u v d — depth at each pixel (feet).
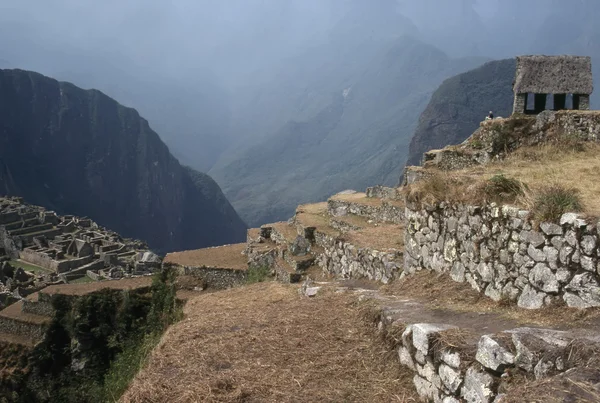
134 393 21.97
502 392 16.10
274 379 22.34
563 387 13.48
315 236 65.26
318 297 34.68
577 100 58.29
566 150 46.55
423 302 27.17
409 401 19.77
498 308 23.43
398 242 44.42
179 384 22.47
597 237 19.49
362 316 28.07
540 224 21.95
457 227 28.66
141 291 69.62
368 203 70.44
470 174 35.53
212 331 29.53
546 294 21.50
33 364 64.90
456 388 17.98
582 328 18.45
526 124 52.37
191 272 73.26
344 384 21.58
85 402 59.88
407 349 21.71
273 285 44.45
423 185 33.40
